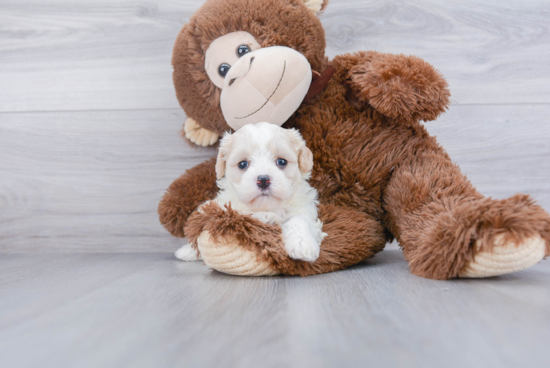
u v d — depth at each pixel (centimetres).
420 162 131
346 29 180
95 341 63
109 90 186
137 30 185
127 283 109
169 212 149
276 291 93
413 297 83
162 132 185
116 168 185
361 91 133
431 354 55
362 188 136
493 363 52
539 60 178
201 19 138
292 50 128
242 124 132
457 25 179
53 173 186
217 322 71
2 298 94
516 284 95
